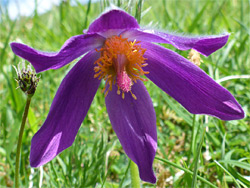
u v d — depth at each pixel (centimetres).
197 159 10
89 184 13
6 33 29
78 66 11
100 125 16
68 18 30
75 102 11
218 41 10
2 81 23
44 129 10
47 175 14
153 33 10
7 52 25
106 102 11
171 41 10
